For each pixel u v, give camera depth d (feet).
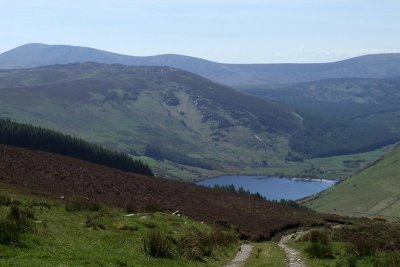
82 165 288.51
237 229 185.16
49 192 184.14
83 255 70.59
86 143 546.26
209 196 295.28
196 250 93.97
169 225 122.52
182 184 329.72
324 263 93.66
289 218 255.29
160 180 323.57
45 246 71.92
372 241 136.46
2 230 71.77
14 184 187.42
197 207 236.63
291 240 175.01
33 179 212.02
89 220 107.76
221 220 195.00
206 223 177.47
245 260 102.63
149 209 158.10
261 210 274.77
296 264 95.55
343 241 143.02
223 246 116.57
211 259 95.25
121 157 545.03
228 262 97.96
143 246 86.79
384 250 109.09
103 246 83.97
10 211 96.22
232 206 271.28
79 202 135.33
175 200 244.22
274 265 92.68
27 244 70.08
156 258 80.89
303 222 242.58
